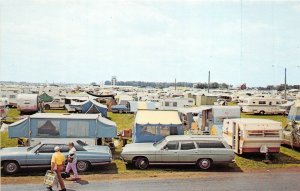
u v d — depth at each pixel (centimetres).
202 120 2925
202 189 1277
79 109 4353
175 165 1684
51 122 1858
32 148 1533
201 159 1603
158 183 1359
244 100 4947
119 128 3055
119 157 1869
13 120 3494
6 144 2181
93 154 1540
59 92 6844
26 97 4241
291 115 3291
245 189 1283
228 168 1653
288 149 2172
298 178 1469
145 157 1603
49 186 1243
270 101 4747
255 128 1820
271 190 1273
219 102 5381
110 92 7794
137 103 4444
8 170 1478
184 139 1631
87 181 1380
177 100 4409
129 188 1283
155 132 1931
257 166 1709
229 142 2027
